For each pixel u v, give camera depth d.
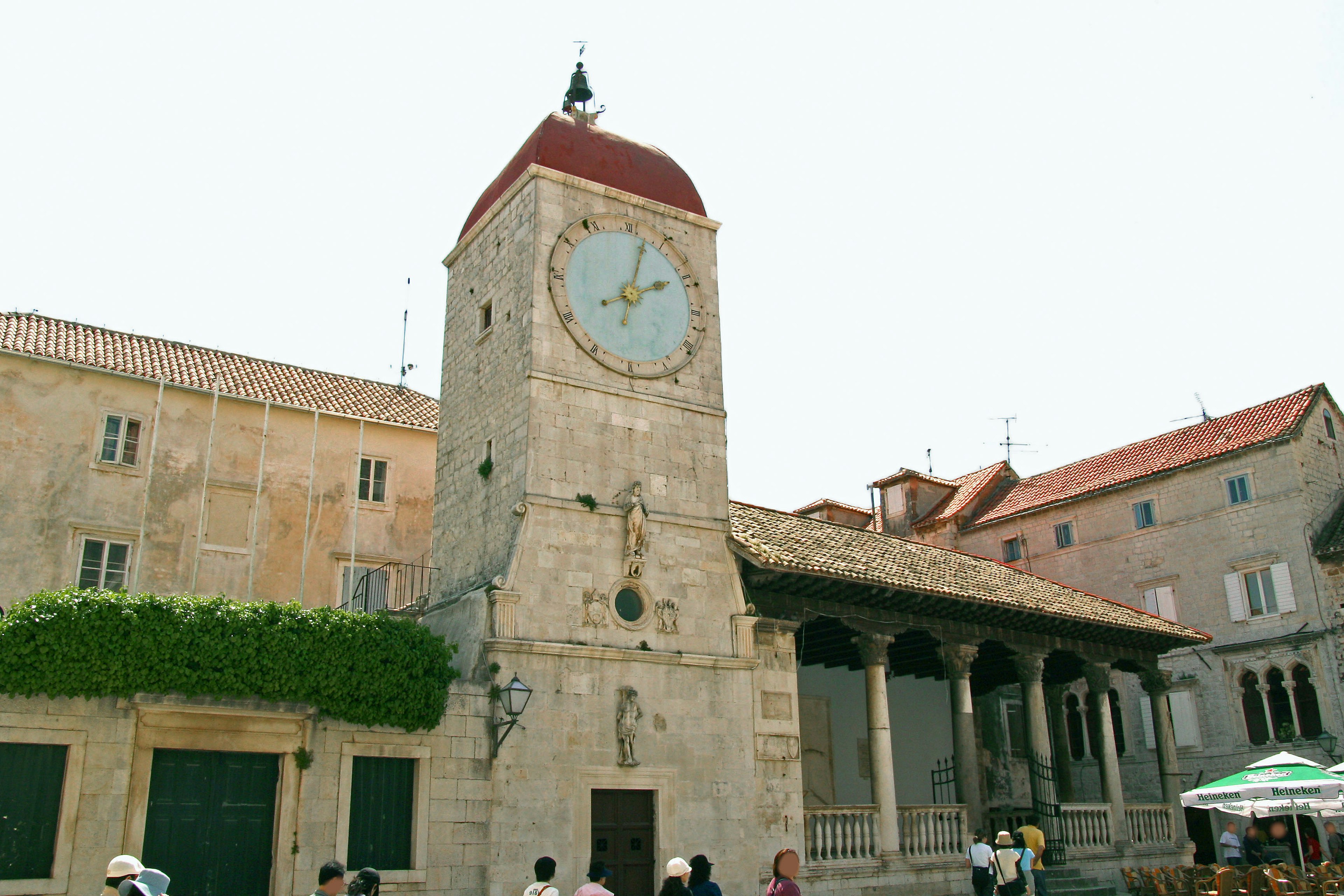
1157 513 41.25
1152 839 30.11
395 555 33.34
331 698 17.78
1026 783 35.53
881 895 23.16
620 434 22.88
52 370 29.17
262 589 30.88
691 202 26.05
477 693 19.56
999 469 50.31
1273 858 32.41
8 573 27.30
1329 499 37.97
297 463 32.47
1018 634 28.33
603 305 23.64
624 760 20.52
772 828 22.14
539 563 20.91
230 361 34.53
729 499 24.83
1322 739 34.91
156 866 16.27
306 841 17.39
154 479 30.00
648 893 20.39
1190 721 38.62
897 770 31.62
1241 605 37.91
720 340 25.39
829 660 29.95
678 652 21.97
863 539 28.42
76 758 15.72
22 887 14.94
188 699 16.70
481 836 18.92
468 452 24.12
